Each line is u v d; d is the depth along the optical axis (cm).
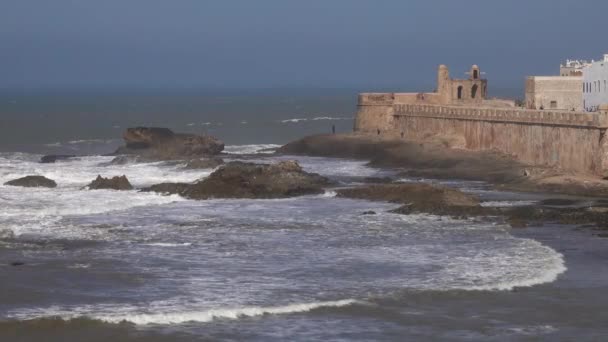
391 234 19600
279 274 16038
